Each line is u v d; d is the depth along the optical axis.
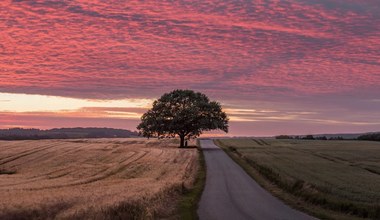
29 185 41.06
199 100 116.25
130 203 20.80
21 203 21.14
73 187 36.94
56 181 45.78
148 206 21.58
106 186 35.84
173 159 71.81
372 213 22.52
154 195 24.94
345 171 50.81
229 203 27.12
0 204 20.77
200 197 30.06
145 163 65.50
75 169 59.81
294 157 73.56
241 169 55.53
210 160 71.00
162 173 51.78
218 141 143.75
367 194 30.52
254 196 30.72
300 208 25.20
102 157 75.31
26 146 92.31
